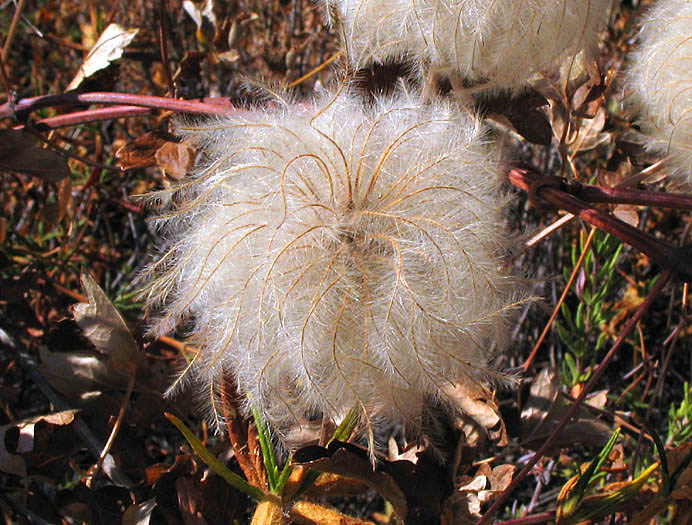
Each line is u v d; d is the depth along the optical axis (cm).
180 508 13
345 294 11
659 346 28
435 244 11
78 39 35
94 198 28
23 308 20
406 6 13
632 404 22
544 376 16
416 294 11
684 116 14
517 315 13
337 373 11
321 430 13
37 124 17
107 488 14
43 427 14
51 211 22
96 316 15
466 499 14
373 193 12
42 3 39
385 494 12
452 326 11
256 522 12
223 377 12
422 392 12
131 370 15
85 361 15
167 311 13
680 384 29
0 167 16
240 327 11
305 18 32
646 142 16
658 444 13
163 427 25
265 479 12
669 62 15
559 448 16
